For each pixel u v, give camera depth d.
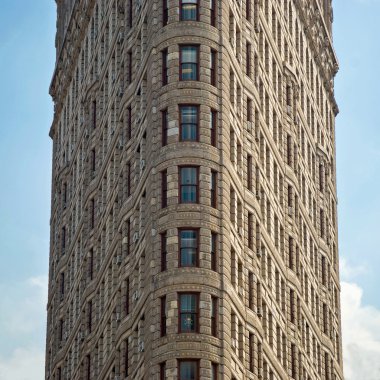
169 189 111.19
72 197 156.50
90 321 139.00
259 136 129.00
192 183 111.31
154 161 113.00
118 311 123.69
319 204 159.50
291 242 141.50
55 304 160.62
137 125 121.50
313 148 159.00
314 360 149.25
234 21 121.38
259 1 133.62
